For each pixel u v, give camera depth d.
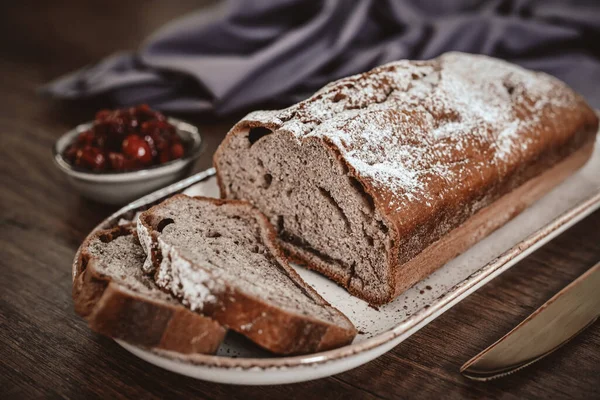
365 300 0.44
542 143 0.50
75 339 0.42
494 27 0.68
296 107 0.46
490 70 0.52
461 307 0.43
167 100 0.68
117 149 0.54
